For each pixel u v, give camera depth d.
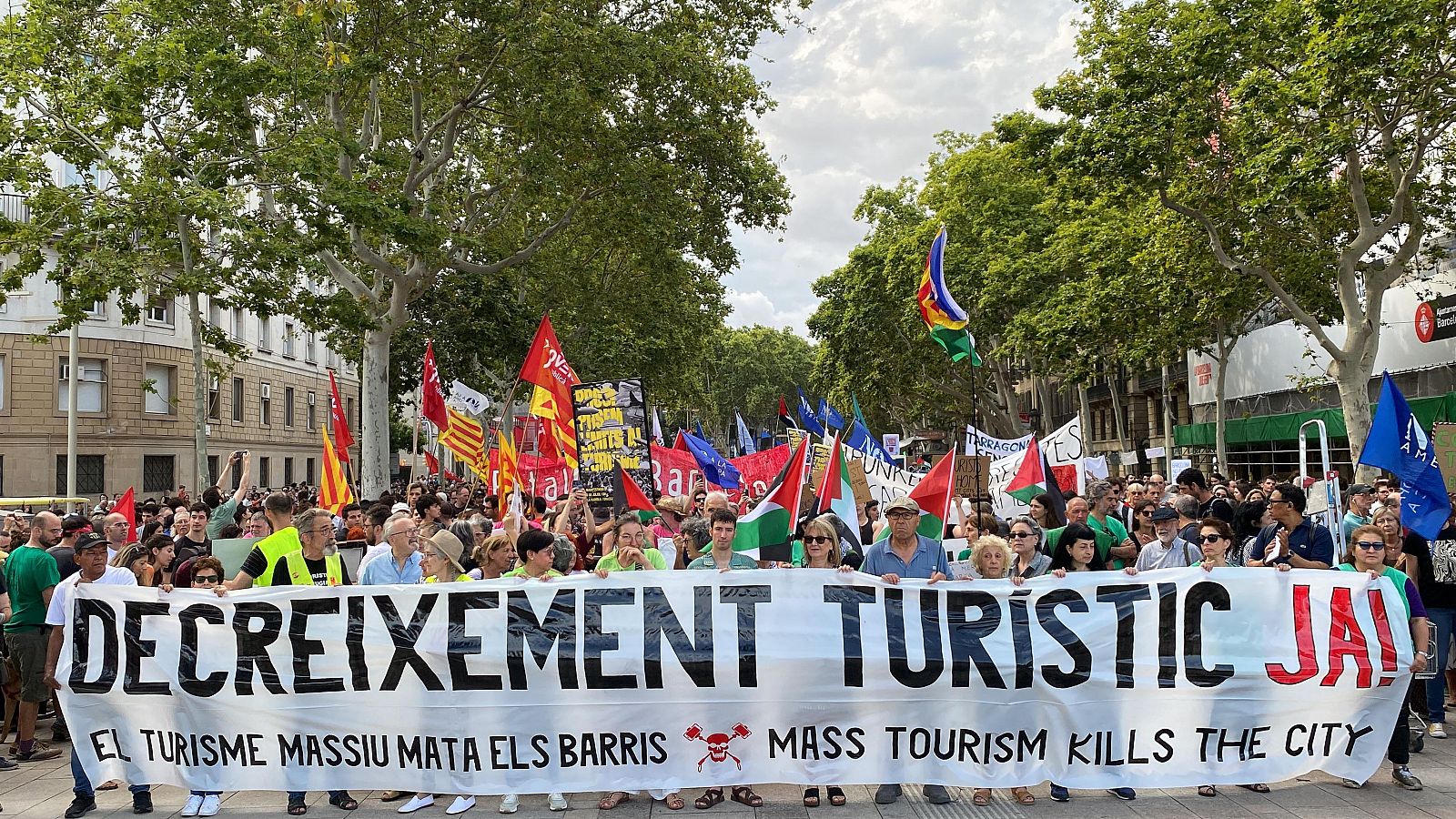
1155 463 48.38
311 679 6.90
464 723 6.83
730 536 7.07
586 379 35.19
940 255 10.98
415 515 11.02
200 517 9.94
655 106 23.38
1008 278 33.84
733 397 89.81
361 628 6.95
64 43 17.39
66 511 25.67
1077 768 6.75
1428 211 21.45
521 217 29.58
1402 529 8.52
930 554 7.36
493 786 6.78
